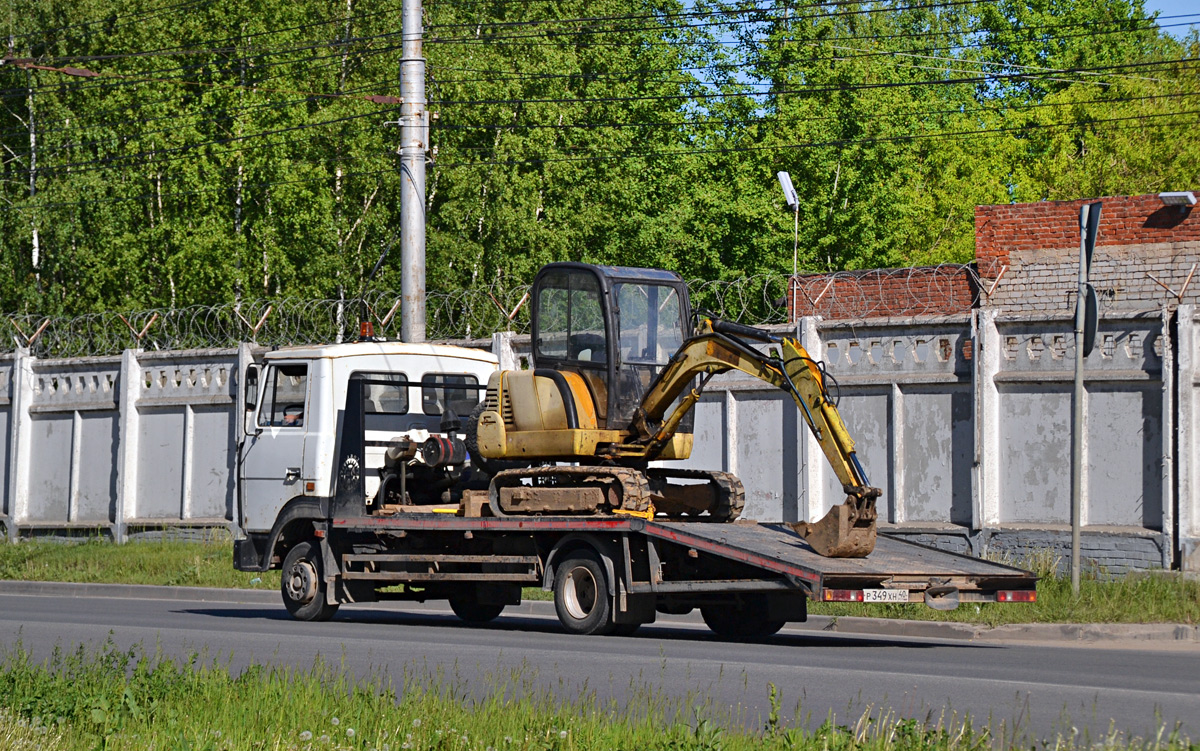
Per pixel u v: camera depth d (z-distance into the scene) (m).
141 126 53.62
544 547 19.08
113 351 36.72
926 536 24.50
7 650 16.38
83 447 35.38
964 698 12.23
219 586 27.17
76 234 54.06
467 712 11.02
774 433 26.38
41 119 57.16
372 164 52.47
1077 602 19.50
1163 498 22.22
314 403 21.50
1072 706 11.77
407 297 25.19
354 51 56.06
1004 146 64.62
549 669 14.23
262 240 51.81
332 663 14.89
